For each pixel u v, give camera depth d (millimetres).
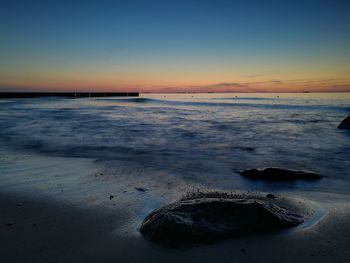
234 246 3389
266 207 4012
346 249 3355
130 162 9422
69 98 89688
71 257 3266
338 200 5570
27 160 9492
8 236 3830
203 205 3869
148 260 3168
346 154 11297
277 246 3416
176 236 3449
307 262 3100
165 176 7656
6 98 80062
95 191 6023
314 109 36844
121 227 4113
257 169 7785
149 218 4051
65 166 8617
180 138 15109
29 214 4664
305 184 7039
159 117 27453
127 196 5695
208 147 12641
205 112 34219
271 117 27391
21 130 17469
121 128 18969
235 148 12461
